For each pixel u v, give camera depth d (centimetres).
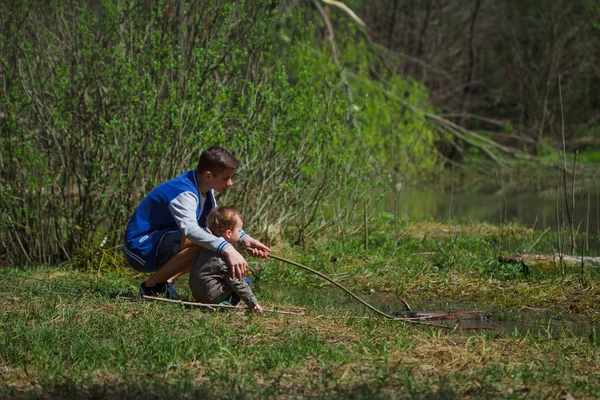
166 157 1067
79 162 1092
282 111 1164
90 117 1059
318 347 593
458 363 569
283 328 671
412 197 2294
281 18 1255
